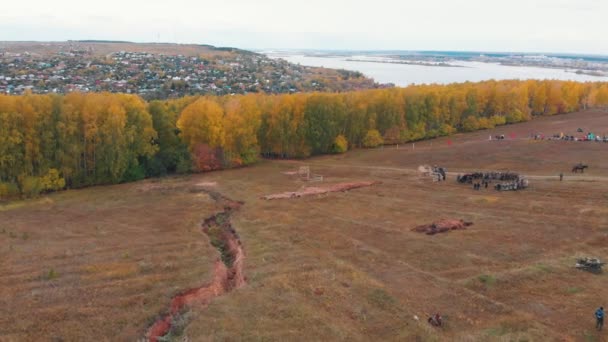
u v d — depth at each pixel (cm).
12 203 5803
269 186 6350
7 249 3809
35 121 6475
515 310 2722
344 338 2411
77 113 6800
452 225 4262
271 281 3061
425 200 5288
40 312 2656
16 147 6334
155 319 2620
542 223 4247
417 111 10800
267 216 4725
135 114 7500
